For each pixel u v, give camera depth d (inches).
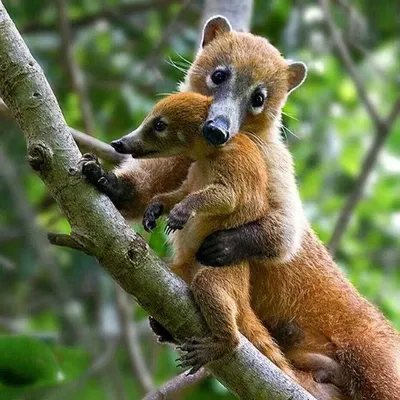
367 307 452.1
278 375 342.6
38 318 769.6
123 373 725.9
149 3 775.7
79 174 320.5
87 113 652.1
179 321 340.2
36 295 746.2
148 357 725.9
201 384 641.0
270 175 406.0
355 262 756.6
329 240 641.6
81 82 666.2
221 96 438.0
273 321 433.7
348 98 840.3
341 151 788.0
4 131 729.0
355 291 453.4
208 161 370.6
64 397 626.8
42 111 318.0
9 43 318.3
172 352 679.1
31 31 749.3
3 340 371.9
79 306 711.1
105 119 751.1
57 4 679.7
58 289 693.3
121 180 383.6
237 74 443.5
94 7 820.0
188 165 392.5
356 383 434.0
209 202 357.1
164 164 393.1
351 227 800.3
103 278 706.2
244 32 493.0
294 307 434.3
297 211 403.2
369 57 730.8
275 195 398.0
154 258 330.6
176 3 783.1
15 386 377.1
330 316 440.1
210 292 343.9
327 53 755.4
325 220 743.7
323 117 773.9
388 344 442.9
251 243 377.4
